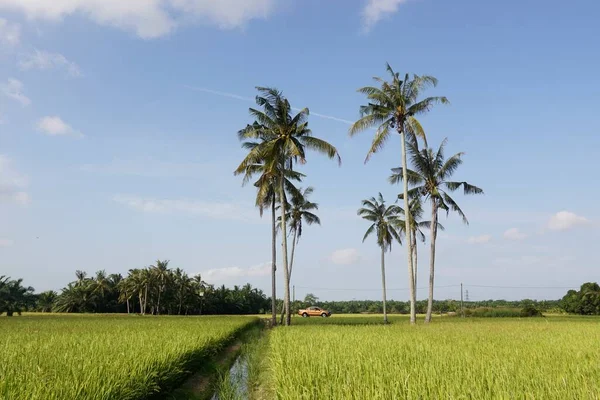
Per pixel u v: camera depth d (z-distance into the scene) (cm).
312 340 1767
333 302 14575
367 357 1188
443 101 3350
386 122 3462
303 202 4544
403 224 4731
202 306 10906
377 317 7138
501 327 2900
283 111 3606
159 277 10244
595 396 671
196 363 1441
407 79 3450
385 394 719
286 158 3747
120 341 1605
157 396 1022
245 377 1459
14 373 898
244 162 3622
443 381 782
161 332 2220
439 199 4006
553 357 1143
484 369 914
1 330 2677
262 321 6022
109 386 785
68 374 855
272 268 4169
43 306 12056
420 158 3938
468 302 13438
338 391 764
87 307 10744
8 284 7469
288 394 791
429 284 3991
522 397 662
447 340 1766
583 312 8481
